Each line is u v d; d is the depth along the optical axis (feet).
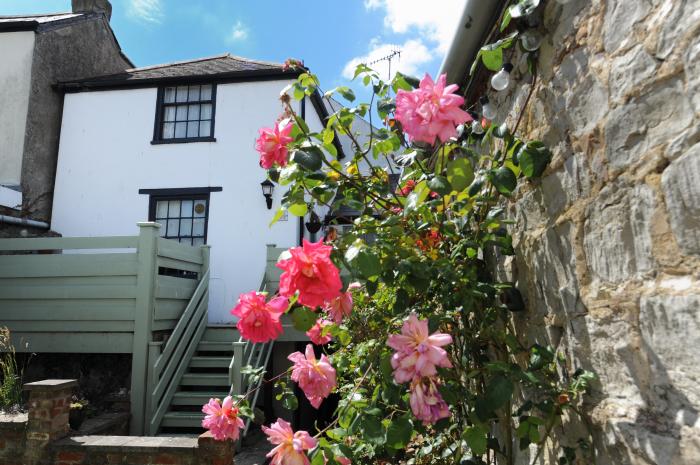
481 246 6.29
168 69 32.63
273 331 5.48
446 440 7.13
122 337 19.01
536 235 5.80
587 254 4.58
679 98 3.31
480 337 6.16
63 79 31.17
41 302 19.61
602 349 4.33
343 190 7.05
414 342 4.49
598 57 4.32
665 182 3.44
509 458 5.77
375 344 6.42
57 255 19.71
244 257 27.81
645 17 3.65
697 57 3.12
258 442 18.89
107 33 36.35
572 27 4.79
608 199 4.19
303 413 29.22
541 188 5.65
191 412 18.56
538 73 5.71
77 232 28.94
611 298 4.15
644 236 3.70
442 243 6.72
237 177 28.73
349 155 28.81
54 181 29.66
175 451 11.99
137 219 28.89
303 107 29.14
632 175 3.84
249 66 31.19
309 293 4.60
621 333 4.02
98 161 29.63
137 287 19.01
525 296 6.23
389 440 4.96
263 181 28.14
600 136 4.30
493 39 7.38
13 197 26.11
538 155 5.32
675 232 3.35
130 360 20.84
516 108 6.70
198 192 28.71
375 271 4.88
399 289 6.16
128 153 29.58
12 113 28.12
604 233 4.26
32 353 20.57
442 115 4.51
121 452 12.21
